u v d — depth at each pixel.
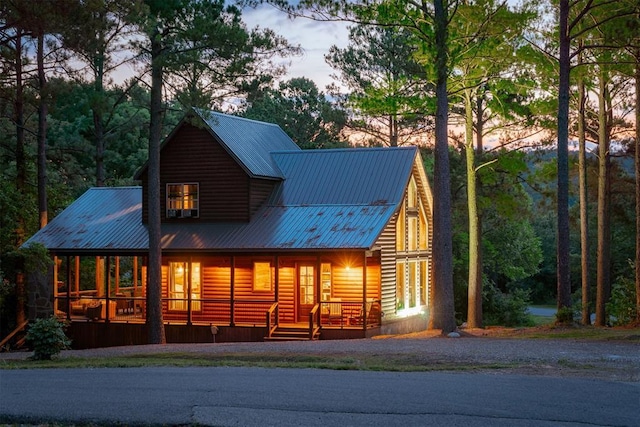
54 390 14.24
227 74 28.08
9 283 33.12
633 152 42.88
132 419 11.61
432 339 24.75
